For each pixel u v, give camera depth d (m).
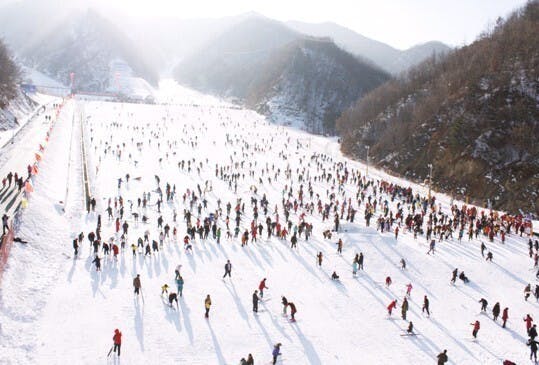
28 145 53.56
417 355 20.48
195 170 59.69
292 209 43.75
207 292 24.34
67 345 18.48
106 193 42.91
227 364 18.45
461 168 62.44
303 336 21.12
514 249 35.38
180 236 32.47
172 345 19.30
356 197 51.50
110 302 22.12
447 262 31.62
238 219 34.88
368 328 22.47
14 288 21.30
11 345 17.78
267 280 26.62
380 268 29.95
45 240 27.58
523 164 58.56
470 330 23.12
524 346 21.92
